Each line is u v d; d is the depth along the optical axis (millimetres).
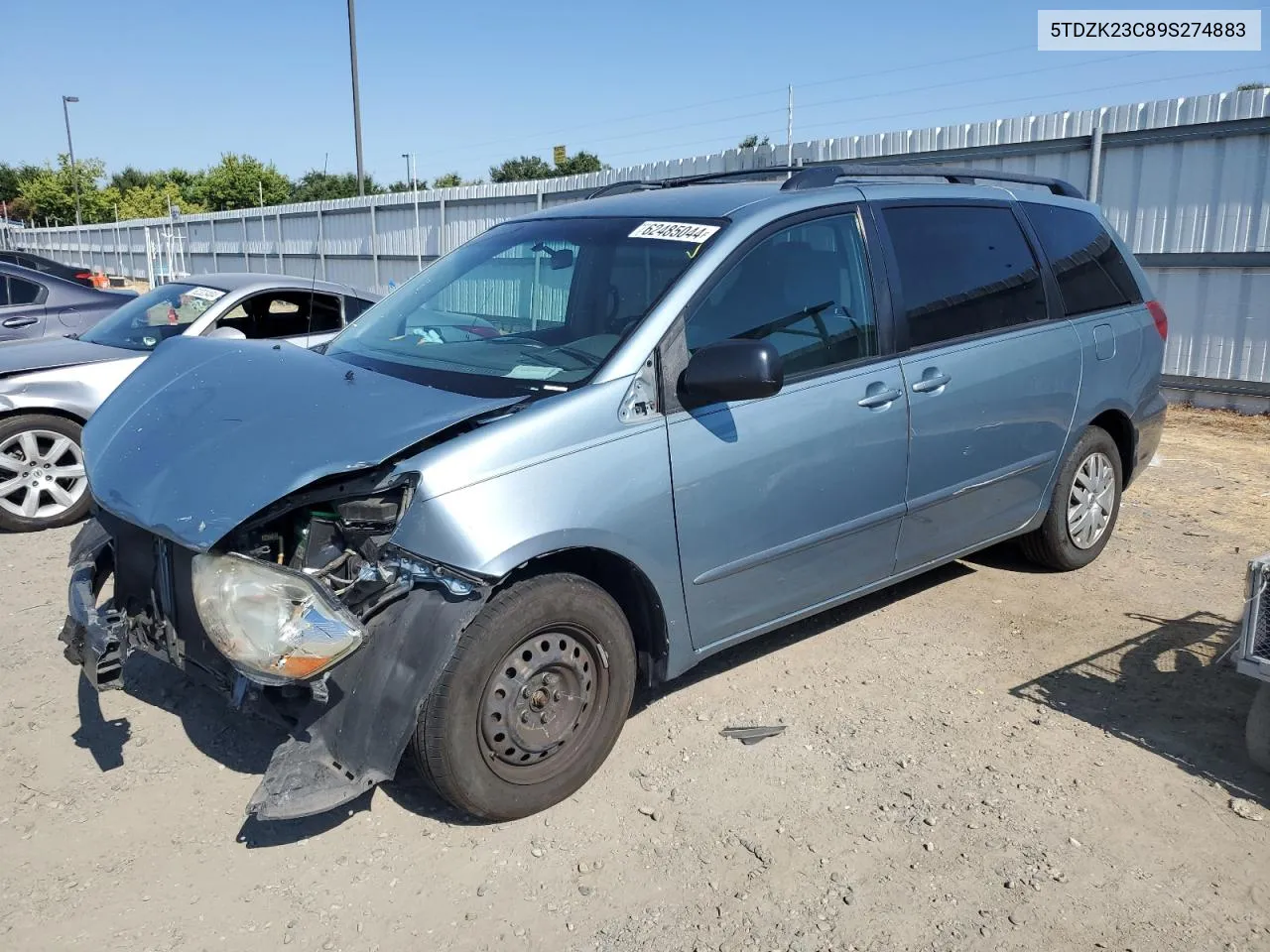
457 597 2889
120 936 2686
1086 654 4336
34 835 3117
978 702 3928
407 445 2863
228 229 27688
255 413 3191
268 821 3191
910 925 2723
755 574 3615
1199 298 9445
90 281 13156
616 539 3148
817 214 3852
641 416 3240
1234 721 3771
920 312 4102
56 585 5258
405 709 2826
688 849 3047
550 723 3172
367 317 4363
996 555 5559
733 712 3852
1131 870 2941
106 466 3271
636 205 4066
